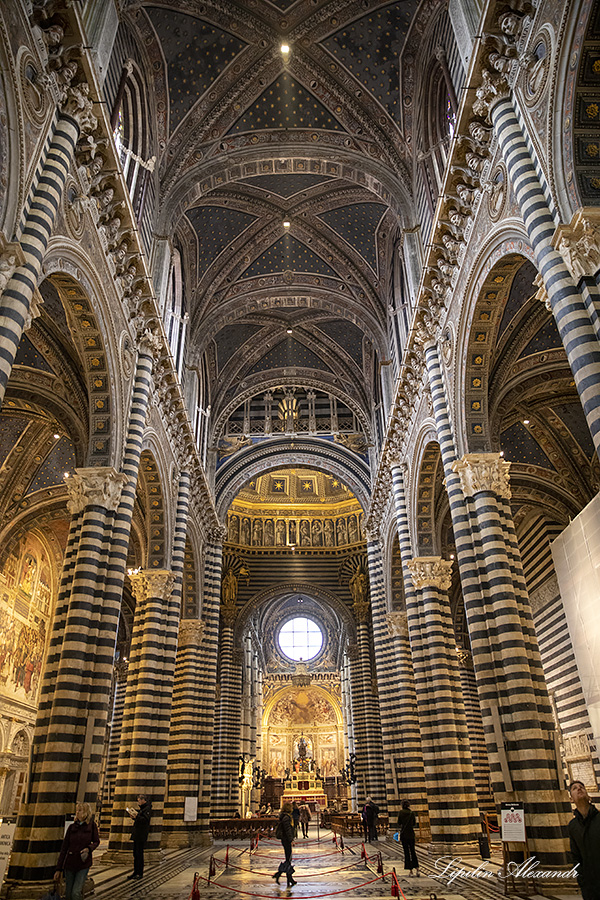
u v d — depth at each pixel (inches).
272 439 1333.7
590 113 402.0
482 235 549.3
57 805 450.6
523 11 457.7
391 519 1078.4
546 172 419.2
